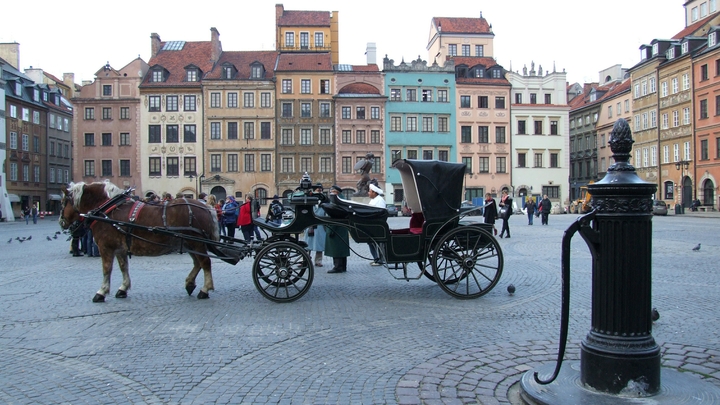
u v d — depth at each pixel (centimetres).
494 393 489
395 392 498
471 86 6562
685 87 5644
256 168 6203
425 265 977
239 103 6191
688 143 5609
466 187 6569
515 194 6650
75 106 6144
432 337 691
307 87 6269
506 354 607
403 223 3328
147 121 6150
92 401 496
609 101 7131
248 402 485
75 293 1050
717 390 465
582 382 477
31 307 911
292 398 492
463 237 955
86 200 998
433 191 966
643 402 439
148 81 6225
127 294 1030
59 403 493
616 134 476
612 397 450
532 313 826
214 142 6166
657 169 6125
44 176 6756
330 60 6412
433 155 6500
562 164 6744
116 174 6150
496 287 1062
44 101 6812
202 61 6506
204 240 963
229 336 712
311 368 577
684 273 1200
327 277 1242
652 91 6197
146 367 589
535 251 1738
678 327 718
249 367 584
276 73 6206
